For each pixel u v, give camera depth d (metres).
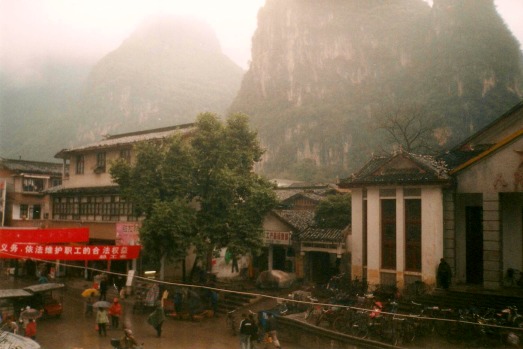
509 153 19.02
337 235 26.70
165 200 24.88
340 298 20.27
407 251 21.42
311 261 28.73
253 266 31.05
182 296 23.28
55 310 21.86
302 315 20.42
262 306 23.81
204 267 27.61
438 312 17.11
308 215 31.14
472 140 24.67
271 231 29.61
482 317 15.88
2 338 10.90
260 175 27.44
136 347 15.66
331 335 17.38
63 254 24.80
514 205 20.52
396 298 19.62
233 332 19.81
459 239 21.47
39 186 45.78
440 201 20.42
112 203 32.94
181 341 18.45
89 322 21.23
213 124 26.31
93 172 35.62
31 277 33.66
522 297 17.70
